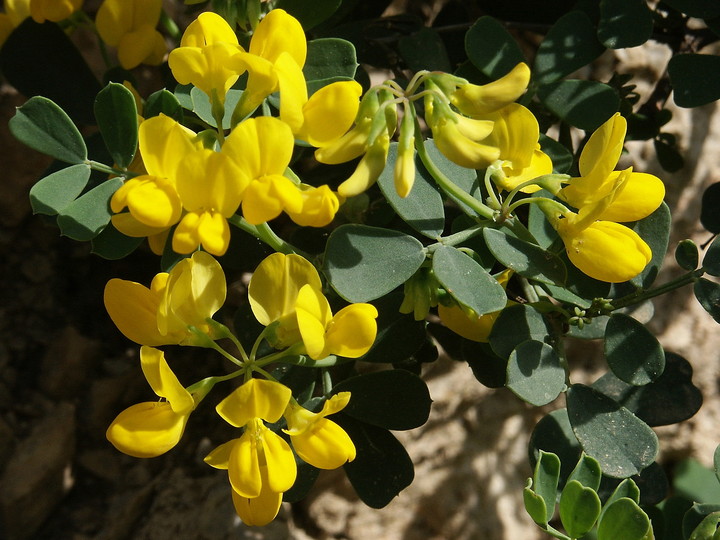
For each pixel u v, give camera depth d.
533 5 0.16
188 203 0.10
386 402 0.12
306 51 0.11
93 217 0.11
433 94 0.10
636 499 0.11
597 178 0.10
